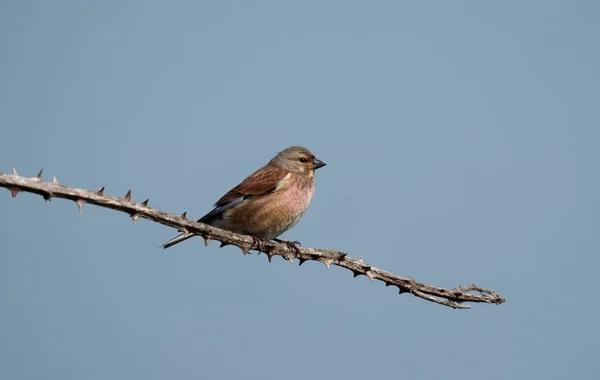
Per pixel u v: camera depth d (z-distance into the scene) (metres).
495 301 9.06
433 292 9.00
